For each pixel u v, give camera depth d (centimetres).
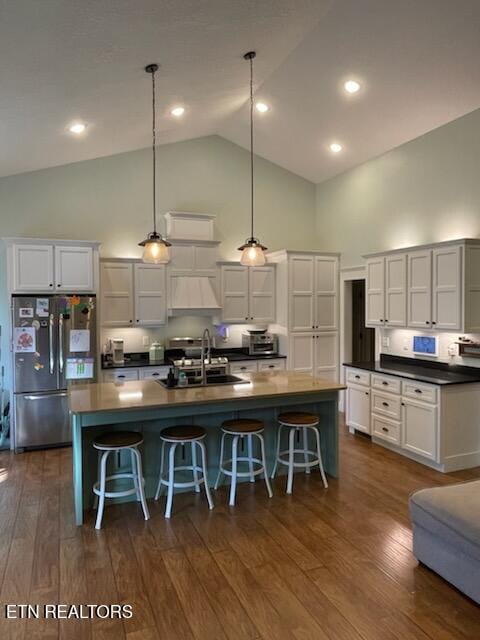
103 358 573
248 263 391
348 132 534
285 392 365
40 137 447
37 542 297
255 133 605
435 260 452
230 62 399
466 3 320
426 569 265
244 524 320
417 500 269
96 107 414
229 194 656
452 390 418
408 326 488
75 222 573
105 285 559
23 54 287
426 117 468
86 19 267
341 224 648
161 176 618
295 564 270
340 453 474
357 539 299
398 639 210
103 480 321
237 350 658
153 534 307
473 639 210
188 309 581
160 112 482
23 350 490
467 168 452
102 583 252
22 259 493
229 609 230
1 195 539
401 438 462
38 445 498
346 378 552
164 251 364
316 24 370
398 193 543
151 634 213
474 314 427
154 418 344
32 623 221
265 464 373
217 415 389
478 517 238
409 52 380
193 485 346
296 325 621
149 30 303
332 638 210
